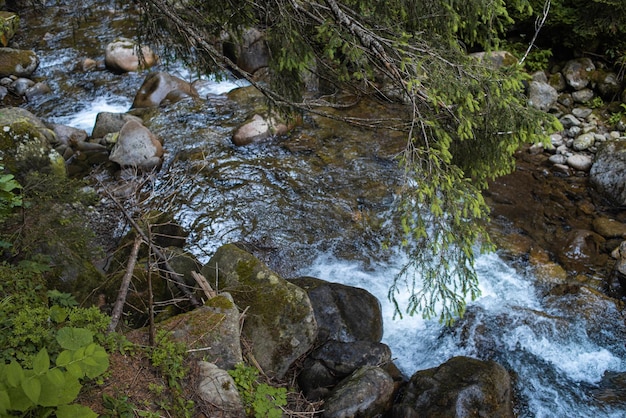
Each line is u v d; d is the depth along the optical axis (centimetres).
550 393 493
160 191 716
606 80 892
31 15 1233
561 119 866
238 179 750
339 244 661
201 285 480
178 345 376
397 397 470
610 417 470
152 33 505
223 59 451
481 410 438
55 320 356
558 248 650
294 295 471
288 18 421
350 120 462
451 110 407
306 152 802
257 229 673
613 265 617
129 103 962
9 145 678
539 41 981
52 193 480
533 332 546
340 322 522
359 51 395
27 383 219
